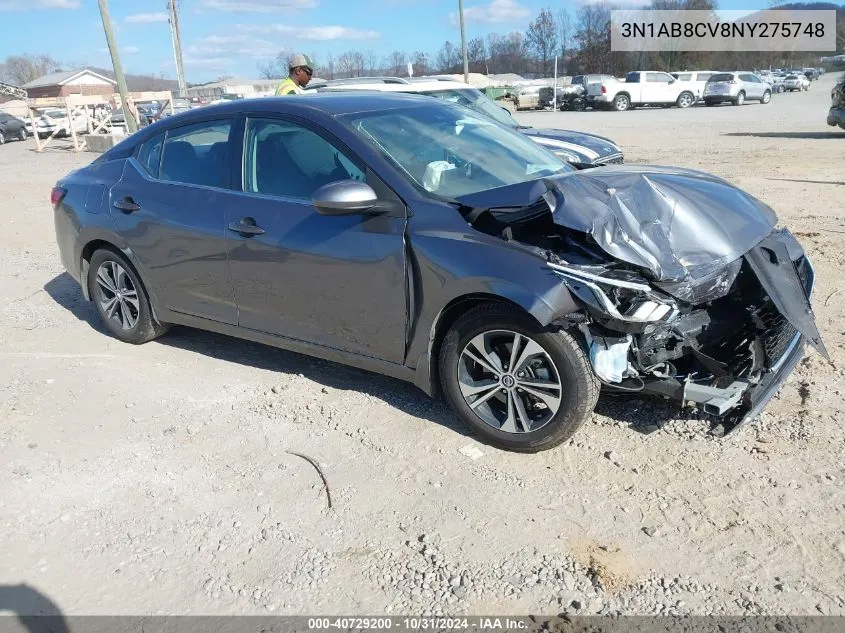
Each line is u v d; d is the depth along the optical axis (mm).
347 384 4527
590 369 3340
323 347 4188
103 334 5625
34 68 126000
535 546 2992
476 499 3312
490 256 3426
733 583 2746
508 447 3645
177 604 2777
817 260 6609
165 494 3461
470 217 3602
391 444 3801
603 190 3533
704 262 3465
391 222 3746
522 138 4840
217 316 4656
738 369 3506
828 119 18219
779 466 3424
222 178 4496
